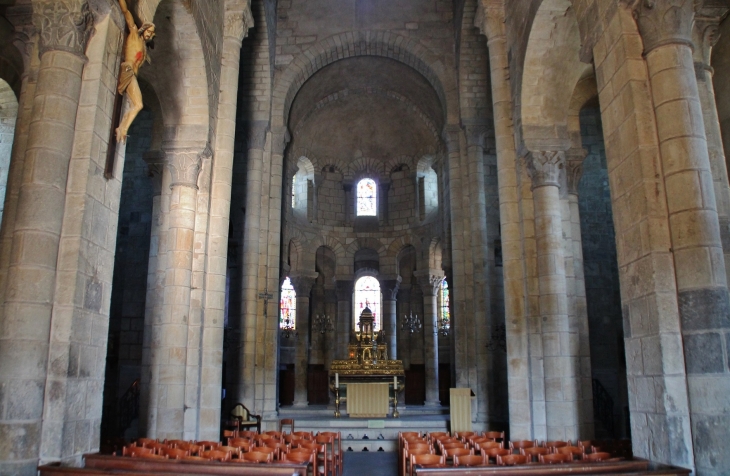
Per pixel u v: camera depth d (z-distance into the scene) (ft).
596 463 26.43
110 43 29.84
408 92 93.97
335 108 103.86
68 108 27.76
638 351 27.81
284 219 88.28
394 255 108.99
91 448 27.84
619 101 29.99
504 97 52.65
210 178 49.16
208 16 48.14
